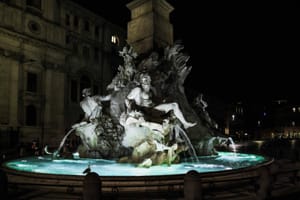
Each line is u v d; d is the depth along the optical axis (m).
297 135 75.00
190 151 11.34
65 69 41.78
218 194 6.23
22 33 35.91
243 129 66.81
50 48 39.47
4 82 34.00
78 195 6.12
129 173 7.76
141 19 15.20
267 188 6.07
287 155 16.81
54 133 38.84
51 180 6.74
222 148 25.50
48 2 40.38
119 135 12.03
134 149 9.97
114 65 51.38
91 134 12.42
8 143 32.69
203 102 14.83
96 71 47.88
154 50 14.31
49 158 12.88
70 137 31.66
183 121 10.87
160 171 8.14
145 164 8.98
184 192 5.54
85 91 13.09
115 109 12.53
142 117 9.89
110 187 6.05
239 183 6.92
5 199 5.65
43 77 38.72
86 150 12.59
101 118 12.45
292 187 7.13
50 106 39.12
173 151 9.84
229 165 9.53
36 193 6.27
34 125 37.06
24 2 37.03
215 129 14.28
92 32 47.72
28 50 37.12
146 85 10.62
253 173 7.70
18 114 35.25
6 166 9.29
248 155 13.80
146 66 12.88
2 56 33.94
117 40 52.81
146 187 6.10
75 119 43.03
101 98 12.94
